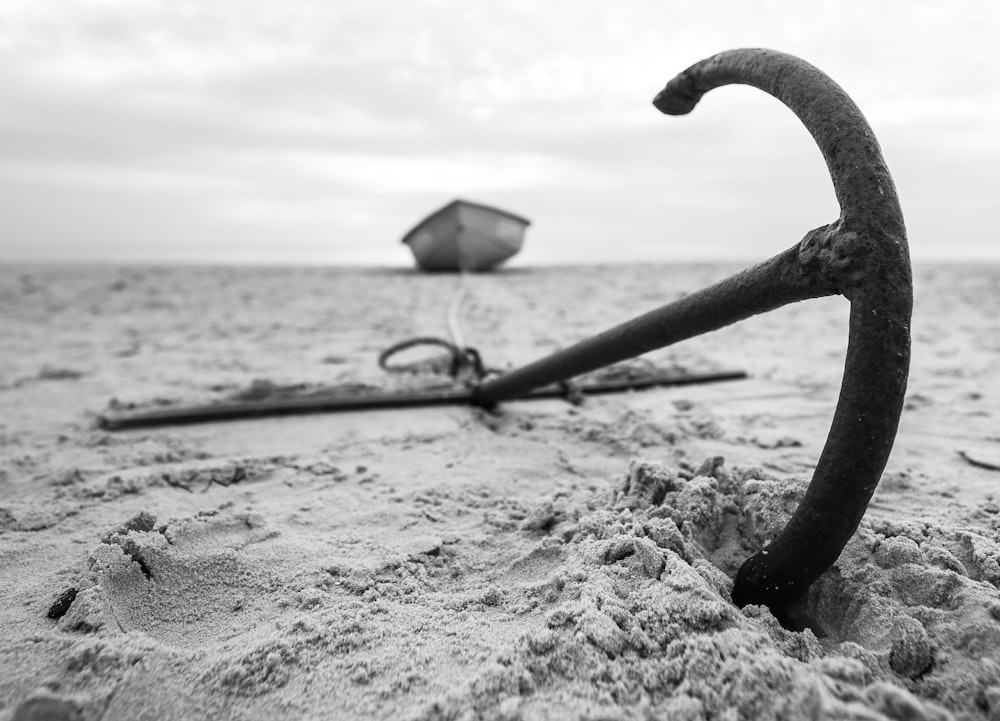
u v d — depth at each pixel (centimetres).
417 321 616
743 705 98
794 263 128
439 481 210
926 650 110
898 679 108
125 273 1184
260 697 110
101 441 255
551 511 171
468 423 273
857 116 119
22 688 109
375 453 239
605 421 271
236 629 131
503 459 231
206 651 120
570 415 281
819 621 129
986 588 123
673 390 332
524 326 579
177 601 139
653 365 385
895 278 112
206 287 952
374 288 927
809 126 123
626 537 141
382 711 107
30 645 119
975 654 109
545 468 222
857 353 114
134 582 140
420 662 118
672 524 142
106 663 114
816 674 99
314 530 175
